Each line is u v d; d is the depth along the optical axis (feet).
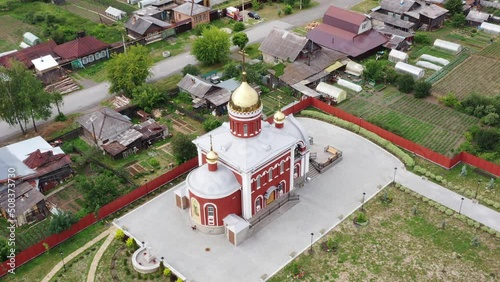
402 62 341.00
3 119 272.51
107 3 476.54
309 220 220.84
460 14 400.88
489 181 241.55
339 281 191.52
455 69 343.26
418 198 232.73
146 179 249.34
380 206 228.84
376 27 391.04
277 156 213.46
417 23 396.57
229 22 422.82
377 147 267.59
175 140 254.47
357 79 333.01
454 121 287.89
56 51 361.30
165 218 224.33
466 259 200.23
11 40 406.41
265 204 222.07
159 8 440.45
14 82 268.00
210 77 327.67
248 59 360.28
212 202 204.95
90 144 276.21
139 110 303.07
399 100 311.27
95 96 324.19
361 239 211.00
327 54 344.28
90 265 202.28
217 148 214.90
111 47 374.63
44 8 467.52
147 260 200.23
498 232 211.20
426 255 202.59
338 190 238.48
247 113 203.10
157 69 353.72
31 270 200.54
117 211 229.04
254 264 199.21
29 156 246.68
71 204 235.20
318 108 303.07
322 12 439.22
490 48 369.30
